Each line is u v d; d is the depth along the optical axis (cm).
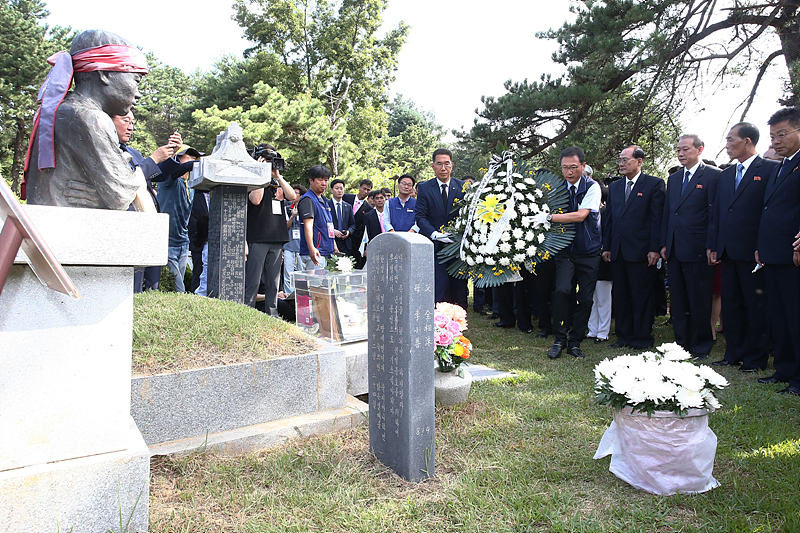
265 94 2342
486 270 600
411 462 279
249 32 3048
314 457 302
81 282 217
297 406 346
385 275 294
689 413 262
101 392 222
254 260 583
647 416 266
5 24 2627
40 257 157
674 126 1327
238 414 323
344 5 2967
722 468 294
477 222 595
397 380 286
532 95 1291
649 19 1134
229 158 530
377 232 852
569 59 1325
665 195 604
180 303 390
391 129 5722
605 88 1253
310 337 387
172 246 643
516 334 727
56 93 229
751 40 1183
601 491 271
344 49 2941
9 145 2897
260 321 386
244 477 277
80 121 222
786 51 1128
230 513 243
